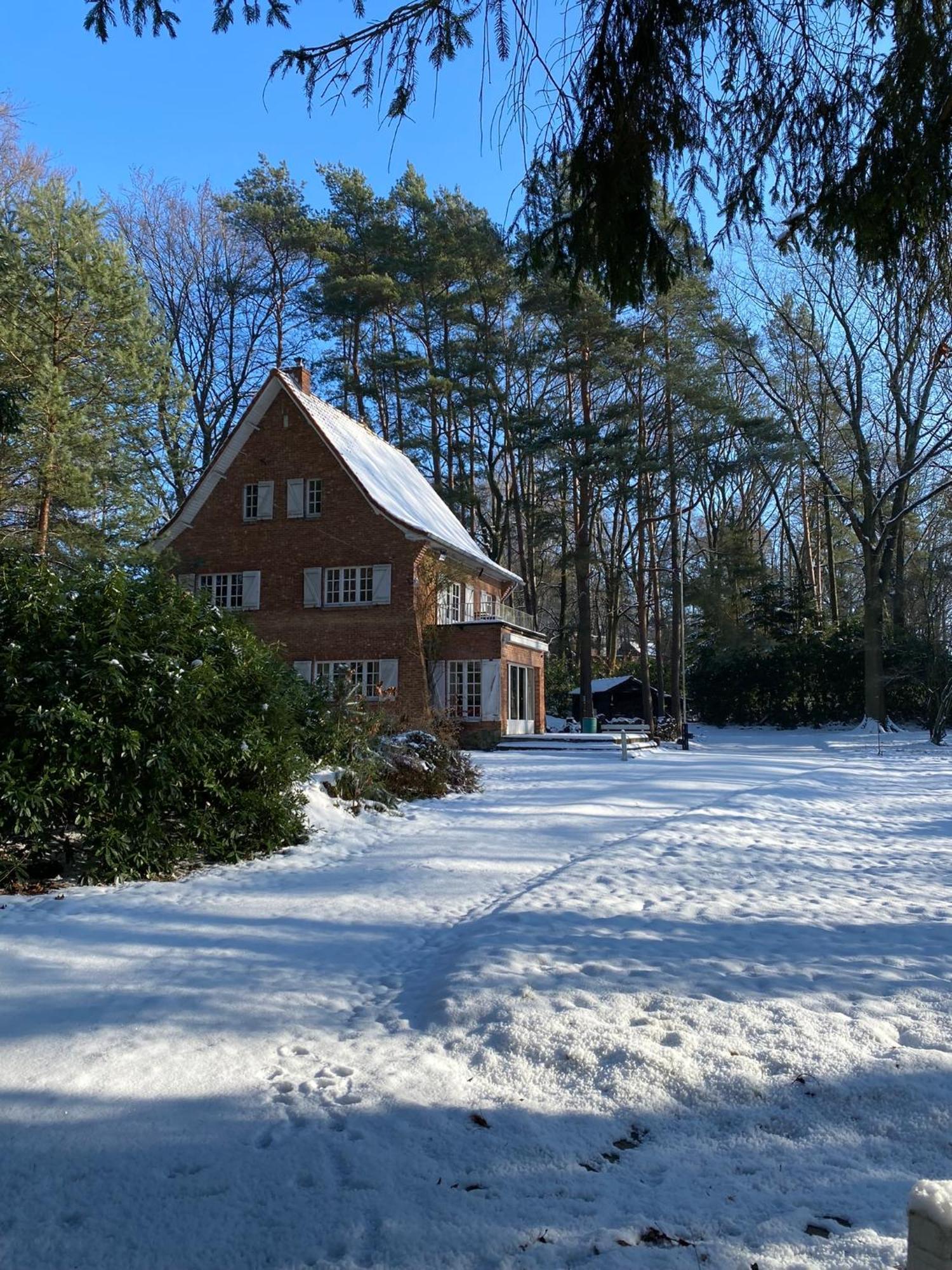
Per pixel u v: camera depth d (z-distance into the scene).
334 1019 4.97
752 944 6.20
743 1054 4.24
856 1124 3.62
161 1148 3.55
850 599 58.16
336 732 13.91
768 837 11.49
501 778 19.62
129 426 22.94
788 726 45.69
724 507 52.56
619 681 47.06
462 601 33.41
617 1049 4.30
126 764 8.63
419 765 15.59
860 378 37.31
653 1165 3.38
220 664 10.21
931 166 5.12
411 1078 4.13
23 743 8.02
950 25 4.84
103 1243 2.97
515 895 7.95
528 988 5.17
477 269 42.12
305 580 30.36
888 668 41.06
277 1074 4.23
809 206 5.57
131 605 9.32
